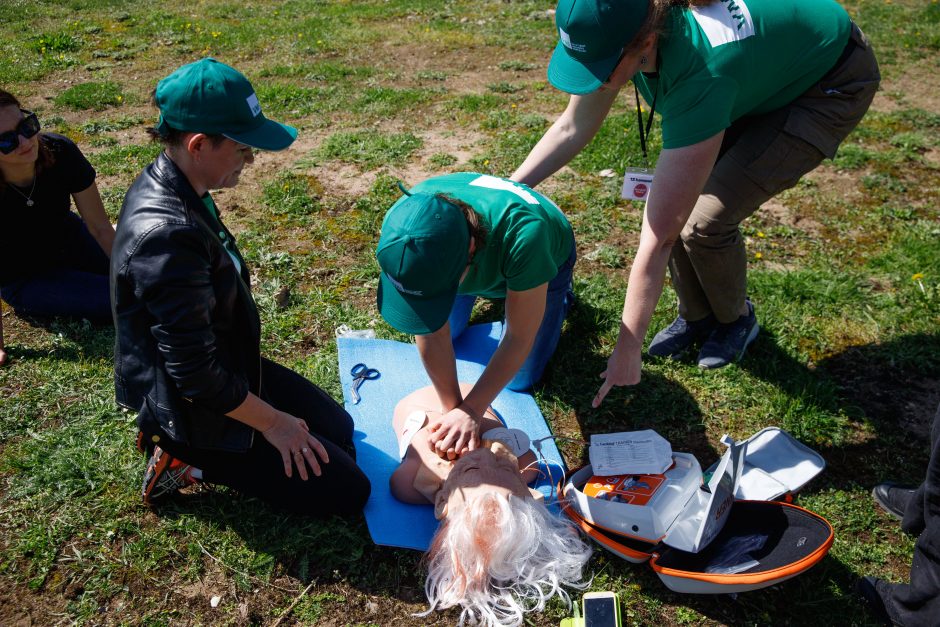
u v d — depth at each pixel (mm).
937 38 8562
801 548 2496
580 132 3502
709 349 3803
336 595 2652
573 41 2473
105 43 8695
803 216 5176
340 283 4359
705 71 2596
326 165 5691
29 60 8070
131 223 2164
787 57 2871
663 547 2623
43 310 3922
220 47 8547
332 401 3139
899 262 4602
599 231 4914
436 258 2248
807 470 2953
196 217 2213
